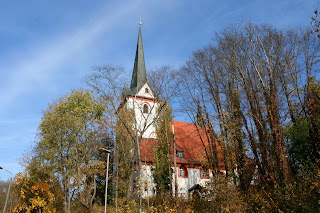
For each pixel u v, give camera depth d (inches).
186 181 1696.6
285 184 861.8
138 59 2209.6
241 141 1117.1
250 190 982.4
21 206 1450.5
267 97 1008.9
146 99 1975.9
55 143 1523.1
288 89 1096.8
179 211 952.3
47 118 1556.3
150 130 1876.2
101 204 1521.9
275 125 965.8
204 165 1296.8
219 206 798.5
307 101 1027.9
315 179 781.9
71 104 1584.6
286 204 799.7
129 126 1422.2
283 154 933.2
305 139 1005.2
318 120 970.1
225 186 830.5
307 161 908.6
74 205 1541.6
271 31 1115.3
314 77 1063.0
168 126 1542.8
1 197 1715.1
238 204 810.2
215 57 1238.9
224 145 1120.2
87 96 1628.9
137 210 1104.8
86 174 1464.1
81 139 1504.7
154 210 1019.9
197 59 1293.1
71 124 1488.7
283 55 1093.8
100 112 1664.6
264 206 824.3
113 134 1453.0
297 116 1101.1
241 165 1098.7
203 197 887.1
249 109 1071.0
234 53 1162.0
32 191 1434.5
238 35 1170.0
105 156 1590.8
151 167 1571.1
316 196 759.7
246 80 1130.0
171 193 1186.6
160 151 1567.4
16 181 1488.7
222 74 1219.9
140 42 2284.7
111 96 1328.7
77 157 1455.5
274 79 1056.8
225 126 1118.4
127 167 1391.5
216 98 1224.2
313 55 1072.2
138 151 1241.4
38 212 1513.3
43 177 1550.2
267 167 981.2
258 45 1119.0
